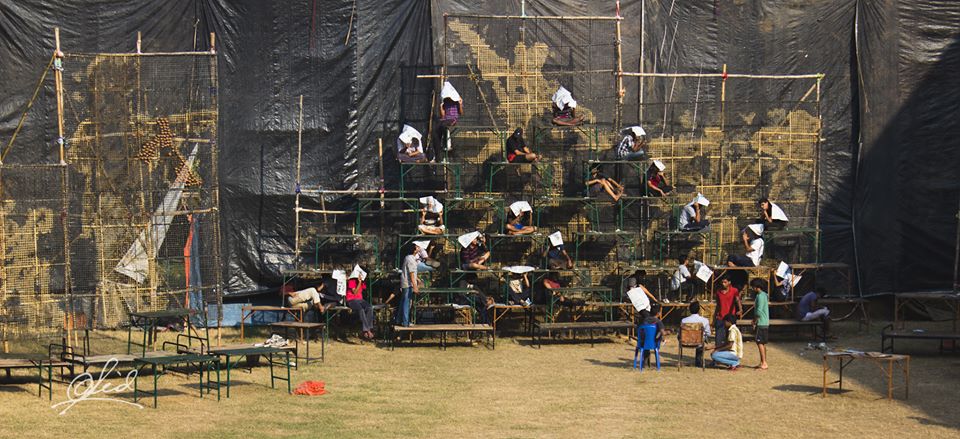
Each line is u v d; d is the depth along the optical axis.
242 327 23.25
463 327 22.77
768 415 16.12
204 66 22.45
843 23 26.64
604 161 25.16
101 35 24.39
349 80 25.34
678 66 26.27
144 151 21.19
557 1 25.83
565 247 25.56
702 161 25.89
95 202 20.77
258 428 14.96
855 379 19.20
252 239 25.06
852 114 26.72
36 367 17.53
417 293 23.67
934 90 26.69
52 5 24.14
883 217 26.66
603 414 16.20
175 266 21.89
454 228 25.41
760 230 25.05
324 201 25.33
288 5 25.17
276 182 25.17
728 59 26.41
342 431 14.82
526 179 25.58
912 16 26.66
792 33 26.56
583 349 23.03
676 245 25.84
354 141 25.36
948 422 15.62
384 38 25.45
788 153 26.17
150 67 21.81
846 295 26.36
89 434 14.52
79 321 20.23
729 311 20.77
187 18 24.80
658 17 26.25
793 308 25.20
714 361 20.86
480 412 16.31
